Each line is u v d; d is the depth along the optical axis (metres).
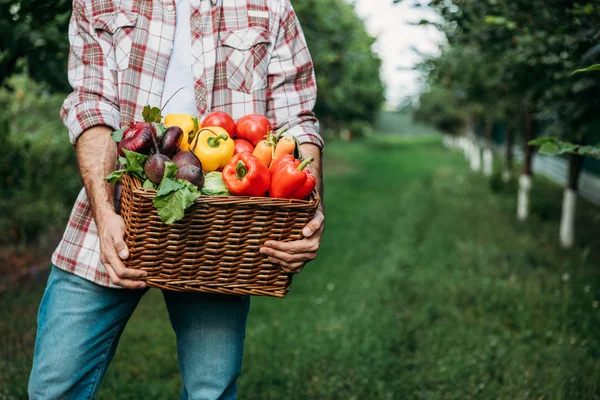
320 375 4.04
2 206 7.70
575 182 9.00
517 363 4.33
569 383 3.91
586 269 7.32
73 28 2.07
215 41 2.07
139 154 1.73
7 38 4.39
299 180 1.75
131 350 4.45
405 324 5.12
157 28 2.03
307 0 10.66
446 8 5.06
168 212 1.64
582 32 3.86
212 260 1.78
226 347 2.06
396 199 14.66
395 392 3.84
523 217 11.58
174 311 2.09
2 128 7.88
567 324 5.23
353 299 5.87
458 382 3.99
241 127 1.97
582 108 5.68
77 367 1.96
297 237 1.79
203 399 2.07
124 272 1.75
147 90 2.04
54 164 9.64
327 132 26.94
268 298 6.00
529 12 4.54
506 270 7.04
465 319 5.43
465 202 13.78
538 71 5.96
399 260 7.45
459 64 8.55
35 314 4.97
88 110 1.93
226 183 1.76
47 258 6.98
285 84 2.15
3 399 3.48
